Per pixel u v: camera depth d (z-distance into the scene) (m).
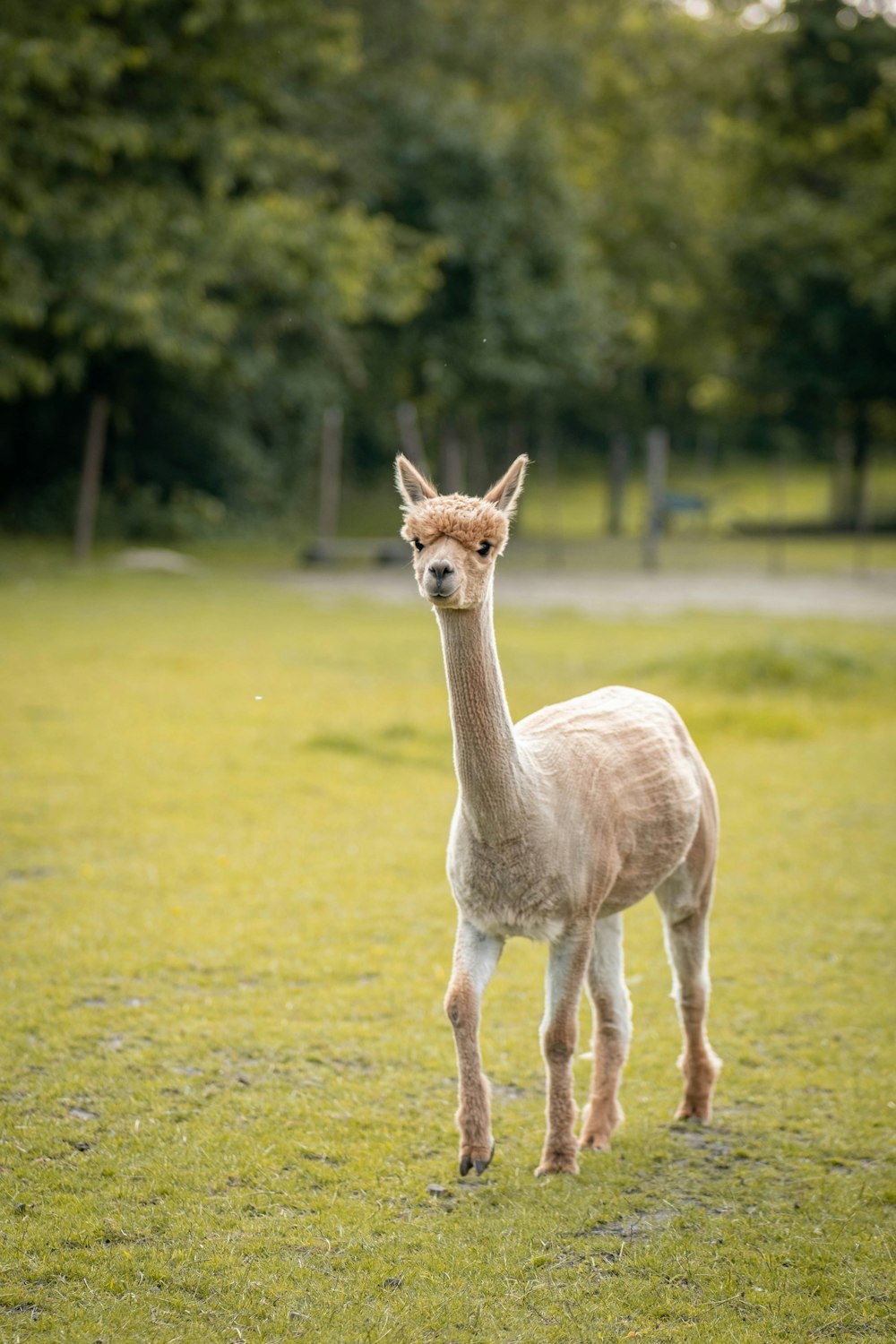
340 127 37.91
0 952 8.64
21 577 29.36
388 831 11.73
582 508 59.22
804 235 47.41
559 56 46.16
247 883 10.23
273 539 42.19
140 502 39.16
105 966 8.50
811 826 12.20
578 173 54.34
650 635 23.41
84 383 36.06
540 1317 5.10
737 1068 7.40
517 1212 5.83
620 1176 6.20
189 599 27.34
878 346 47.53
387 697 17.61
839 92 50.22
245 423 41.66
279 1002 8.05
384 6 40.66
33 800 12.15
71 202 28.67
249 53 31.72
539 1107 6.88
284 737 15.05
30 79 28.02
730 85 51.50
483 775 5.78
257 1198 5.91
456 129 38.91
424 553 5.68
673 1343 4.95
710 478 66.12
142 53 28.97
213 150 30.86
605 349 50.19
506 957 9.18
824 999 8.32
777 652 18.75
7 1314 5.04
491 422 55.81
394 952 8.93
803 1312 5.16
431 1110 6.79
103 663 19.28
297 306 34.56
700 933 6.89
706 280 53.78
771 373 49.25
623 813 6.29
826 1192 6.07
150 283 28.75
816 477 66.88
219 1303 5.14
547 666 19.45
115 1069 7.09
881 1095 7.01
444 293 40.22
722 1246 5.61
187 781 13.05
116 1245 5.53
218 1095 6.86
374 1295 5.22
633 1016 8.16
